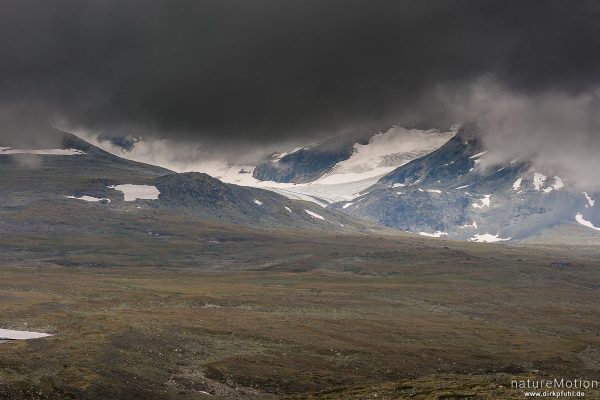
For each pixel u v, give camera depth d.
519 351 174.25
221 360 145.50
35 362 121.69
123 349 141.38
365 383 135.38
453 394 102.81
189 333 169.25
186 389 122.25
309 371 142.62
